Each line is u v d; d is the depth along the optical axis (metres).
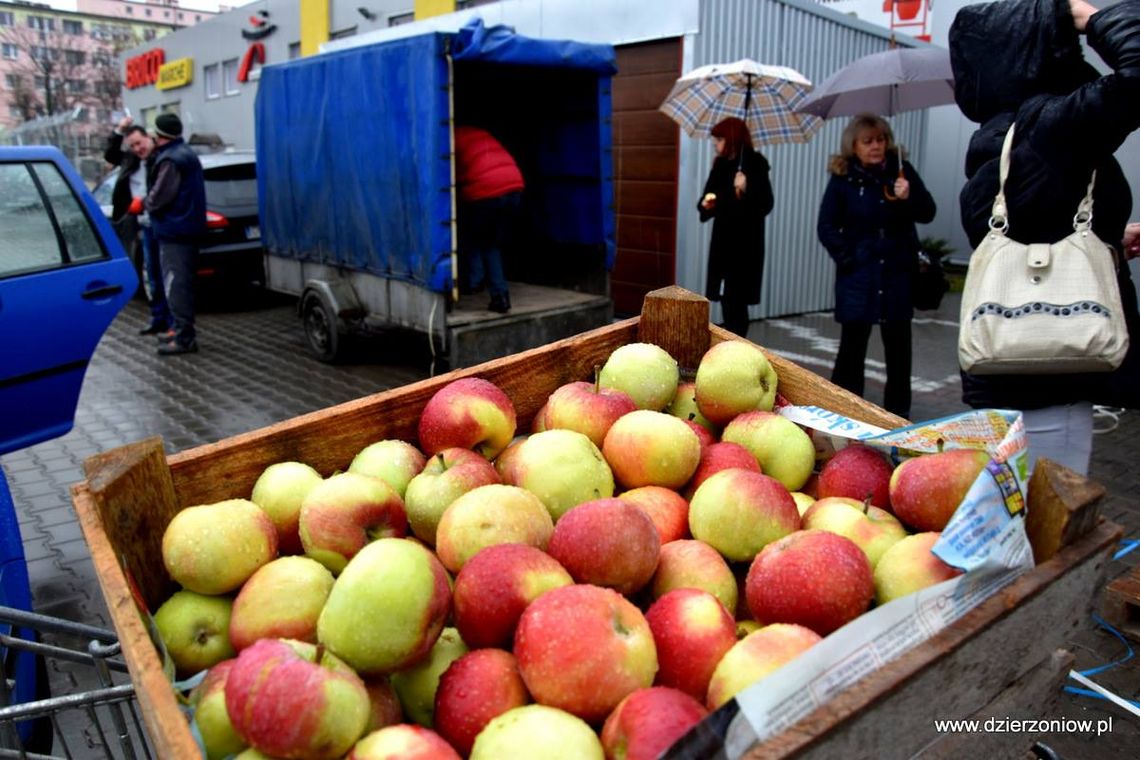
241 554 1.62
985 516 1.46
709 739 1.08
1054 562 1.52
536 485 1.89
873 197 5.76
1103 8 2.57
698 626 1.47
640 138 9.52
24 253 4.50
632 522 1.61
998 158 2.79
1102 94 2.48
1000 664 1.46
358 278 8.01
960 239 13.68
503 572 1.49
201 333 10.01
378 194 7.21
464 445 2.09
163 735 1.12
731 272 6.88
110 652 2.02
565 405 2.21
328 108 7.70
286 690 1.21
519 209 8.96
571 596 1.39
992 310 2.71
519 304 7.84
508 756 1.21
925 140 13.37
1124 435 6.28
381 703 1.39
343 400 7.29
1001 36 2.82
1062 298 2.63
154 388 7.72
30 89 46.97
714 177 6.82
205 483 1.89
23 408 4.51
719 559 1.74
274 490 1.85
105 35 56.69
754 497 1.78
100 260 4.79
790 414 2.32
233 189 10.45
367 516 1.74
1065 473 1.62
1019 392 2.87
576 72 7.61
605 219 7.89
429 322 7.01
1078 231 2.65
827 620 1.50
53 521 5.02
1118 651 3.58
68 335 4.62
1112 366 2.67
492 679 1.38
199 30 23.45
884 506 1.98
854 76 6.89
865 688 1.18
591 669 1.31
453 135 6.57
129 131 10.46
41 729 2.51
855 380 6.09
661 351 2.44
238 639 1.54
